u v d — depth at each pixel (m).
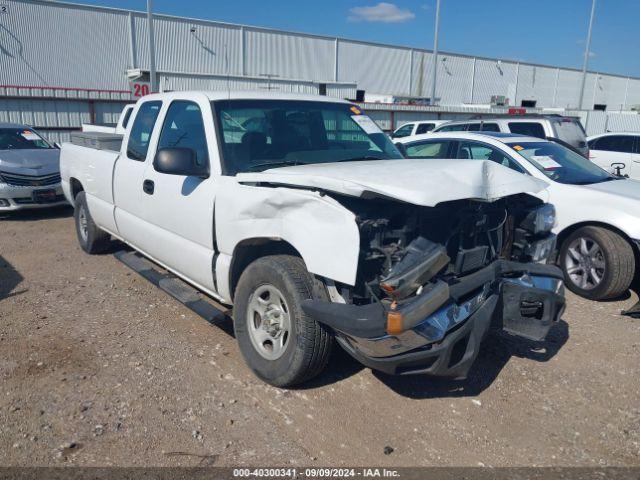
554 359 4.55
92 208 6.71
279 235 3.69
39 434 3.38
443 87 51.44
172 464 3.13
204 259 4.45
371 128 5.14
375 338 3.22
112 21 35.50
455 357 3.65
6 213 10.43
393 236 3.41
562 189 6.38
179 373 4.14
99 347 4.54
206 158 4.43
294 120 4.74
